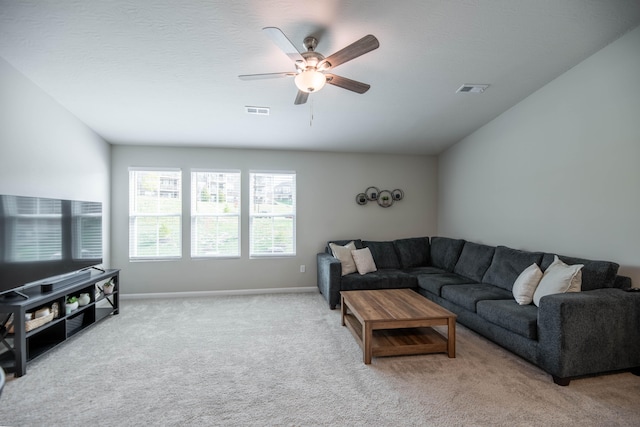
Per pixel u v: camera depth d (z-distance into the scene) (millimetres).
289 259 4977
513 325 2506
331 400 2012
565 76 3047
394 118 3949
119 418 1834
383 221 5320
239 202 4852
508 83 3205
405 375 2330
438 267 4727
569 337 2145
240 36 2346
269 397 2049
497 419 1811
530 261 3176
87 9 2062
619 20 2338
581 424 1767
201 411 1900
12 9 2043
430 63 2781
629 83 2510
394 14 2164
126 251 4527
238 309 4004
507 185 3854
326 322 3518
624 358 2246
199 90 3145
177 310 3953
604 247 2715
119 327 3346
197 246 4738
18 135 2727
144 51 2504
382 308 2816
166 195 4660
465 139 4699
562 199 3111
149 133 4168
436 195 5484
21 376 2316
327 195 5133
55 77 2844
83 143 3777
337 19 2189
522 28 2369
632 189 2506
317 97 3363
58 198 3293
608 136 2674
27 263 2631
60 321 2830
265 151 4949
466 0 2072
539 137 3365
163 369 2432
